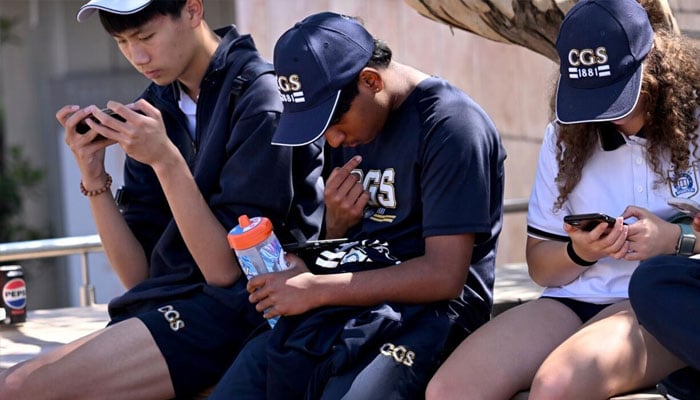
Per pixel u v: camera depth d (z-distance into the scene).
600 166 6.26
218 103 6.95
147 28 6.75
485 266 6.59
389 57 6.34
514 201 10.78
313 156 7.02
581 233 5.88
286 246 6.46
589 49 5.84
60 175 22.78
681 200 6.02
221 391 6.29
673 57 5.97
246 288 6.56
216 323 6.72
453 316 6.30
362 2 13.67
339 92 6.02
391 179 6.36
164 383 6.63
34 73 22.78
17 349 8.01
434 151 6.14
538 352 5.93
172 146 6.63
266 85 6.83
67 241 9.62
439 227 6.09
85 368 6.47
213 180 6.93
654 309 5.52
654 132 6.02
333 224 6.58
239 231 6.23
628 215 5.90
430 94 6.29
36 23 22.67
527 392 5.86
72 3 22.75
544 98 12.60
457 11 7.60
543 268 6.34
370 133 6.22
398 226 6.38
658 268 5.55
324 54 6.04
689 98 5.96
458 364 5.84
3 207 21.28
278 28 14.06
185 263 6.96
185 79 7.11
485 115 6.38
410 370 5.93
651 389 5.88
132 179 7.48
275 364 6.03
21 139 22.72
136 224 7.41
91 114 6.74
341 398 5.80
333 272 6.27
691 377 5.61
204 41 7.02
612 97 5.82
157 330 6.62
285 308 6.07
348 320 6.04
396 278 6.08
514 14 7.50
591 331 5.78
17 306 8.80
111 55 22.81
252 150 6.72
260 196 6.75
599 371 5.59
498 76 13.20
